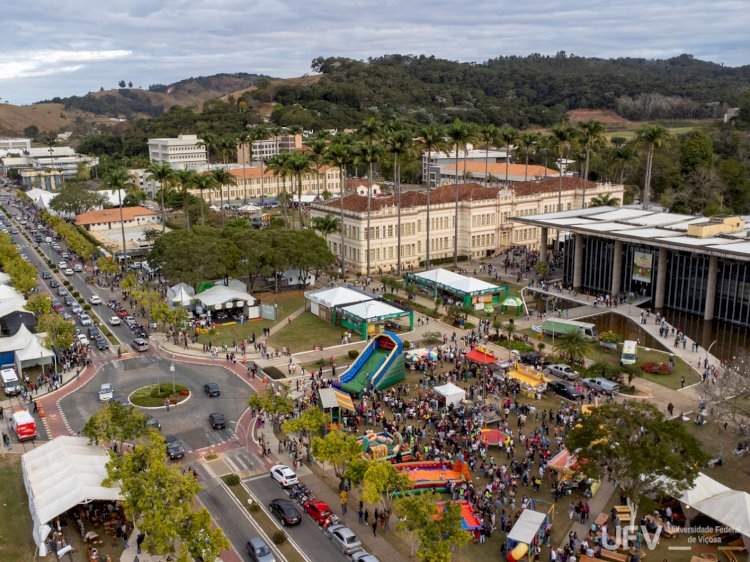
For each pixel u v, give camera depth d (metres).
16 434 72.81
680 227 128.00
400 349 87.00
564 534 54.44
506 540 52.03
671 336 104.94
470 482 60.47
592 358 96.12
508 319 115.19
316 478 64.50
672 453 53.06
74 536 54.88
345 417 74.38
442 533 48.00
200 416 77.81
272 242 125.00
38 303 107.69
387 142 158.50
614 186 184.62
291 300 128.62
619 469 54.25
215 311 118.56
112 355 98.62
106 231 196.00
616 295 127.44
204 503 59.66
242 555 52.28
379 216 147.38
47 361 90.38
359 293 116.38
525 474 62.09
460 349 99.56
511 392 82.69
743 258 100.50
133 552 52.72
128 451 63.56
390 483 54.12
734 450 66.81
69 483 56.59
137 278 141.75
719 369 86.06
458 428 73.00
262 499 60.50
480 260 160.25
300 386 85.06
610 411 55.72
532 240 172.75
